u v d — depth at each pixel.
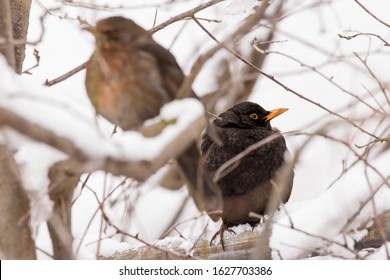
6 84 6.89
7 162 8.19
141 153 6.88
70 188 8.23
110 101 8.73
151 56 8.81
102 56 8.62
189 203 15.06
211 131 10.78
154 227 15.11
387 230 9.50
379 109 10.16
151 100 8.80
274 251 9.57
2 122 6.60
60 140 6.68
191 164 8.48
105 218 8.70
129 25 8.84
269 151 12.01
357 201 9.56
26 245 8.35
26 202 8.32
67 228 8.34
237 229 11.73
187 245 10.32
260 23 11.36
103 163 6.77
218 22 10.77
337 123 10.39
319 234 9.49
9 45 8.47
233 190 11.91
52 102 6.92
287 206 11.04
